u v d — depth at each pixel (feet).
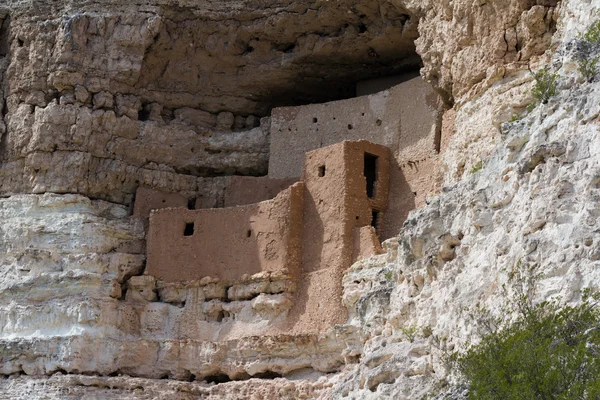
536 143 130.21
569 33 154.61
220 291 209.26
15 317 213.25
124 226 220.64
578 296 112.57
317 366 192.44
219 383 200.54
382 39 216.13
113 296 212.84
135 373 206.69
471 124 177.47
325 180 203.51
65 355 206.28
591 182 118.21
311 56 224.12
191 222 215.72
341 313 192.24
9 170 227.20
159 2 227.81
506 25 176.55
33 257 216.95
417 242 153.17
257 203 209.15
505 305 123.34
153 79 232.53
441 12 191.01
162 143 229.86
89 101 227.81
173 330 210.38
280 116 223.51
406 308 152.97
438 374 138.00
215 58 231.50
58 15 230.27
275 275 201.46
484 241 137.08
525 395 102.17
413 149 205.67
